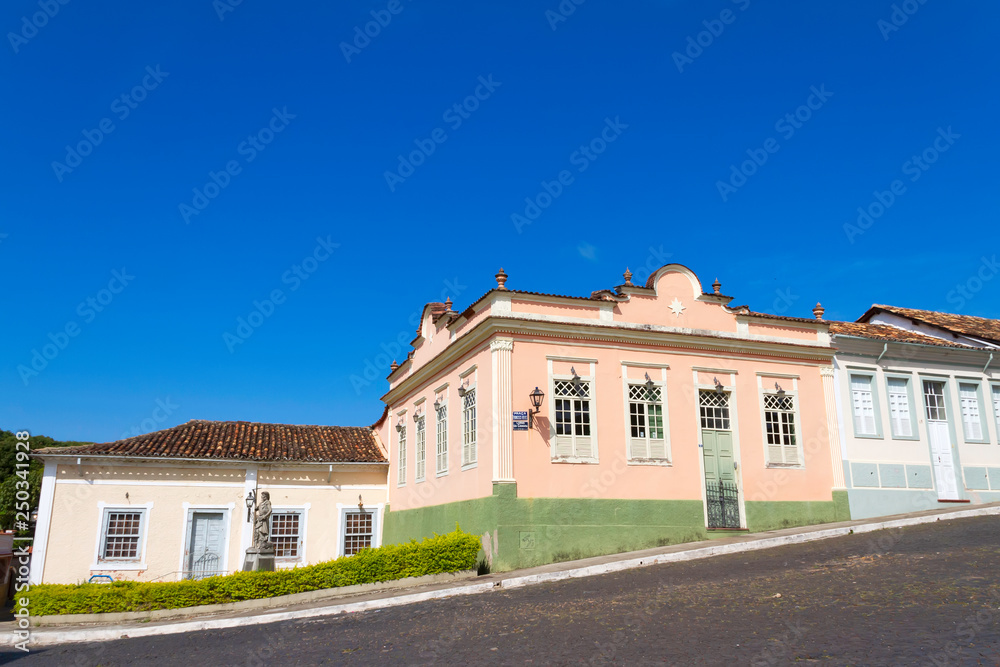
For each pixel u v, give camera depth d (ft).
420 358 75.66
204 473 73.67
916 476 69.36
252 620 44.83
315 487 77.97
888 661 23.53
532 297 58.54
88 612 52.16
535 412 56.18
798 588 36.60
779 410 66.03
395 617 40.52
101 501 69.56
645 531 57.52
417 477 72.18
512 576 48.34
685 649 27.04
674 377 62.13
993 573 36.06
